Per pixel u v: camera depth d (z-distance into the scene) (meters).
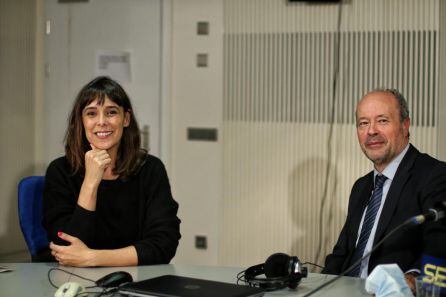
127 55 4.39
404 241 2.09
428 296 1.59
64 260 2.15
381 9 3.92
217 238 4.29
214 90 4.25
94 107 2.34
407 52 3.90
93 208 2.24
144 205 2.45
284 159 4.15
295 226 4.14
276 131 4.15
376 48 3.94
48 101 4.58
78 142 2.41
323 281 1.98
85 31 4.48
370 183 2.41
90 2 4.46
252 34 4.16
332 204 4.06
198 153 4.30
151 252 2.23
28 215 2.47
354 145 4.00
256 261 4.23
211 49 4.25
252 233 4.23
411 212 2.11
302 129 4.10
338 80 4.03
